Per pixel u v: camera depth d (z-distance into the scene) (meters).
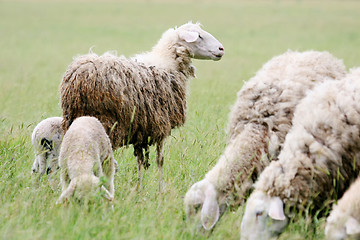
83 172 13.56
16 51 62.12
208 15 112.44
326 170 12.50
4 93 32.16
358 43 70.44
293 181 12.35
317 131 13.00
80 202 13.05
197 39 18.48
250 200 12.12
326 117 13.02
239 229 12.47
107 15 112.88
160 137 17.36
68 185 14.27
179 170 16.44
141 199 14.52
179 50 18.17
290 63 16.47
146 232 12.16
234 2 152.12
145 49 61.06
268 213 11.80
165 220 12.88
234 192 13.30
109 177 14.94
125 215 12.68
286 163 12.62
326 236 11.16
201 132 19.92
